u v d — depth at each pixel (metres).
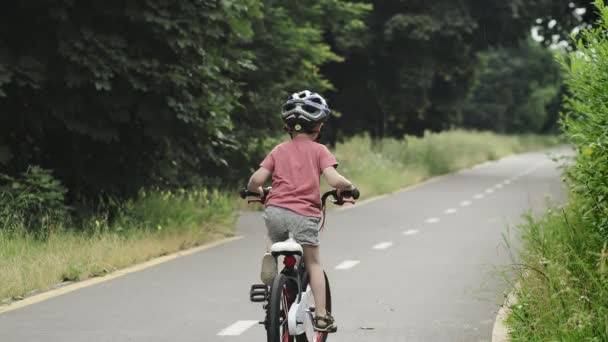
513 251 37.56
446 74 99.19
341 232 44.94
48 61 37.28
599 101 22.06
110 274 30.81
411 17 85.50
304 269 18.83
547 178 93.19
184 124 40.22
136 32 38.41
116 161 41.34
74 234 34.94
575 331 17.58
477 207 59.62
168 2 37.94
